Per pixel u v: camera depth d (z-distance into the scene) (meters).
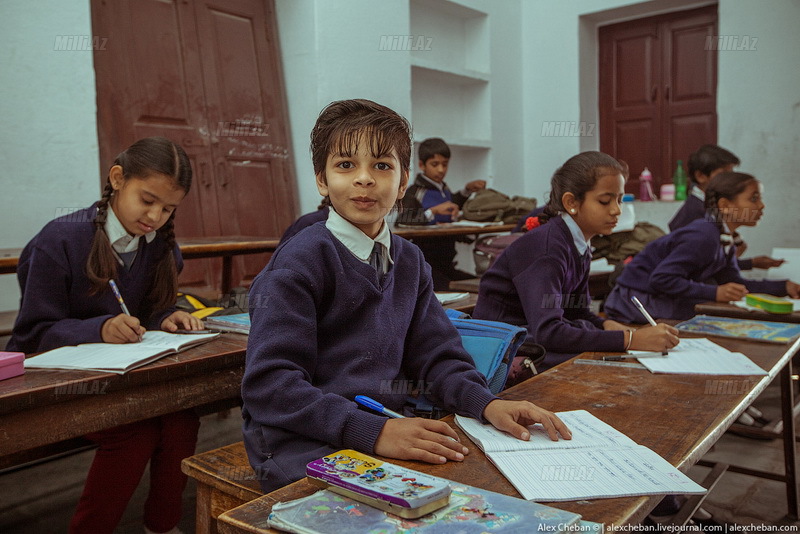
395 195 1.16
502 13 6.27
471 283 3.28
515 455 0.90
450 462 0.89
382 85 5.10
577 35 6.22
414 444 0.90
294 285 1.08
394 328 1.19
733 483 2.36
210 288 4.36
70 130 3.36
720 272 2.77
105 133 3.75
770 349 1.62
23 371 1.31
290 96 4.79
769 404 3.25
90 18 3.57
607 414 1.10
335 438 0.95
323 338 1.16
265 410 1.02
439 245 4.54
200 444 2.72
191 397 1.47
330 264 1.14
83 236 1.79
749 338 1.73
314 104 4.69
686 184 5.81
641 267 2.62
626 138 6.40
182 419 1.61
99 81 3.73
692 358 1.49
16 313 2.86
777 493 2.28
